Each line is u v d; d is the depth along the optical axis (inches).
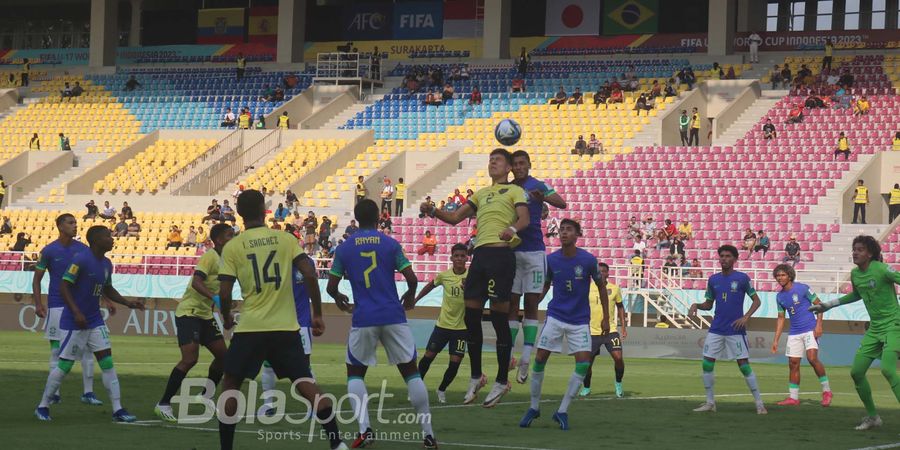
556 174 1459.2
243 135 1674.5
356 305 343.9
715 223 1270.9
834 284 1092.5
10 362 691.4
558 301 413.4
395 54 1959.9
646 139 1520.7
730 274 494.6
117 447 336.2
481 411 470.3
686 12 1800.0
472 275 411.8
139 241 1401.3
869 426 434.3
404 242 1332.4
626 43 1822.1
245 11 2064.5
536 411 414.6
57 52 2172.7
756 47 1688.0
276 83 1892.2
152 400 486.3
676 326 1037.2
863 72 1598.2
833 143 1412.4
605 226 1311.5
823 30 1747.0
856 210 1253.1
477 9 1921.8
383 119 1692.9
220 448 331.6
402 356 343.6
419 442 364.2
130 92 1945.1
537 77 1756.9
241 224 1392.7
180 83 1945.1
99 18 2050.9
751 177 1366.9
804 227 1234.6
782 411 508.7
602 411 486.3
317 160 1583.4
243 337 305.9
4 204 1630.2
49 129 1834.4
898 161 1331.2
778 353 979.3
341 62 1827.0
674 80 1636.3
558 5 1870.1
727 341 492.1
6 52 2210.9
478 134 1601.9
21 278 1279.5
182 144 1691.7
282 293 308.8
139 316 1098.7
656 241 1253.7
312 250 1289.4
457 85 1771.7
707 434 404.2
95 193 1599.4
